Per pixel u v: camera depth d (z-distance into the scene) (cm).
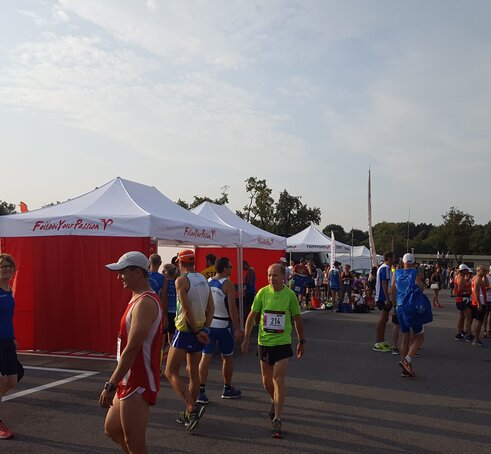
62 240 1023
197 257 1688
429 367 902
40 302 1024
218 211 1636
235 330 691
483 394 720
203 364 646
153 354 347
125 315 351
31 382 759
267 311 567
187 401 547
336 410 631
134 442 339
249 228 1622
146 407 343
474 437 543
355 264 3478
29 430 546
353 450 499
